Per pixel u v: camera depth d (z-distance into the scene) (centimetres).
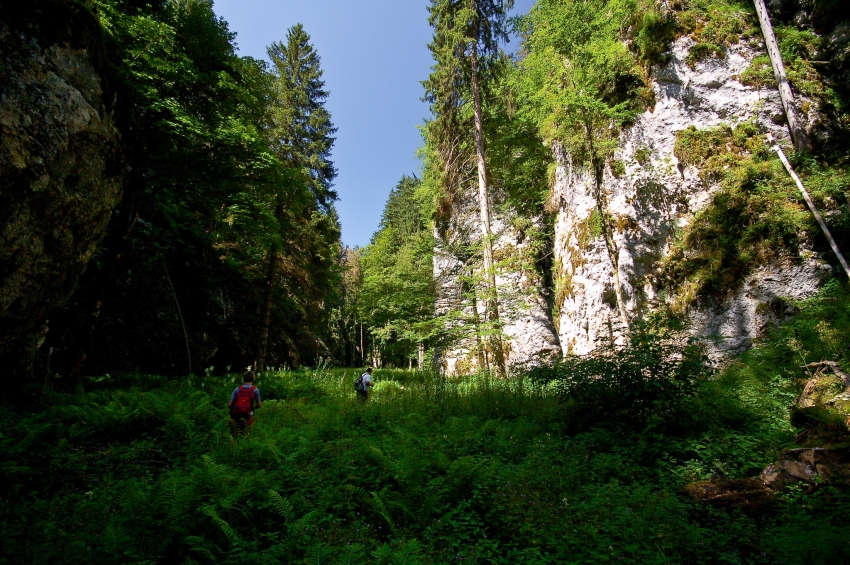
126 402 861
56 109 595
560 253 1734
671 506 402
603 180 1471
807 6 1323
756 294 1062
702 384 777
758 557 332
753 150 1216
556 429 707
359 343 4275
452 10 1747
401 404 962
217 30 1195
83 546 322
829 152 1145
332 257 2495
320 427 731
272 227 1267
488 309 1667
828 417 503
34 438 579
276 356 2306
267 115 1539
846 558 293
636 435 626
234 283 2152
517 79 1764
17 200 554
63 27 619
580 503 419
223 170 1178
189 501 391
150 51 947
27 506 411
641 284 1312
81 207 664
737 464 533
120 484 451
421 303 1916
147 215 1582
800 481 440
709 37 1348
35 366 981
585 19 1297
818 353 788
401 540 358
